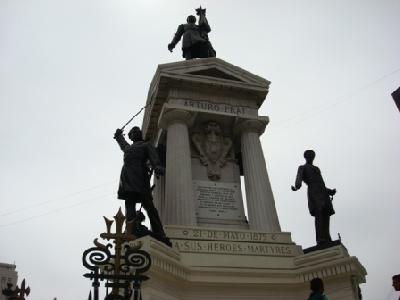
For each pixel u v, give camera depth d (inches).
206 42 918.4
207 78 781.9
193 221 653.3
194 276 553.9
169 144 725.9
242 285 567.5
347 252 598.9
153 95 809.5
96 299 269.0
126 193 559.8
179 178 682.8
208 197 740.0
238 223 727.1
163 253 518.3
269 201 705.0
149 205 562.3
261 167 741.3
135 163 575.5
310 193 642.2
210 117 784.9
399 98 404.8
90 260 277.3
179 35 936.3
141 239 505.0
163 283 511.5
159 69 768.3
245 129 783.7
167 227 605.3
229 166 783.7
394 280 356.2
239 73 813.2
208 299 549.3
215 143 782.5
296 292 582.6
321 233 613.9
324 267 569.6
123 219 290.8
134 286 277.0
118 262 279.7
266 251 613.0
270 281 577.3
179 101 767.7
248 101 813.9
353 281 557.9
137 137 618.2
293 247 626.8
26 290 358.0
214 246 597.3
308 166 658.8
